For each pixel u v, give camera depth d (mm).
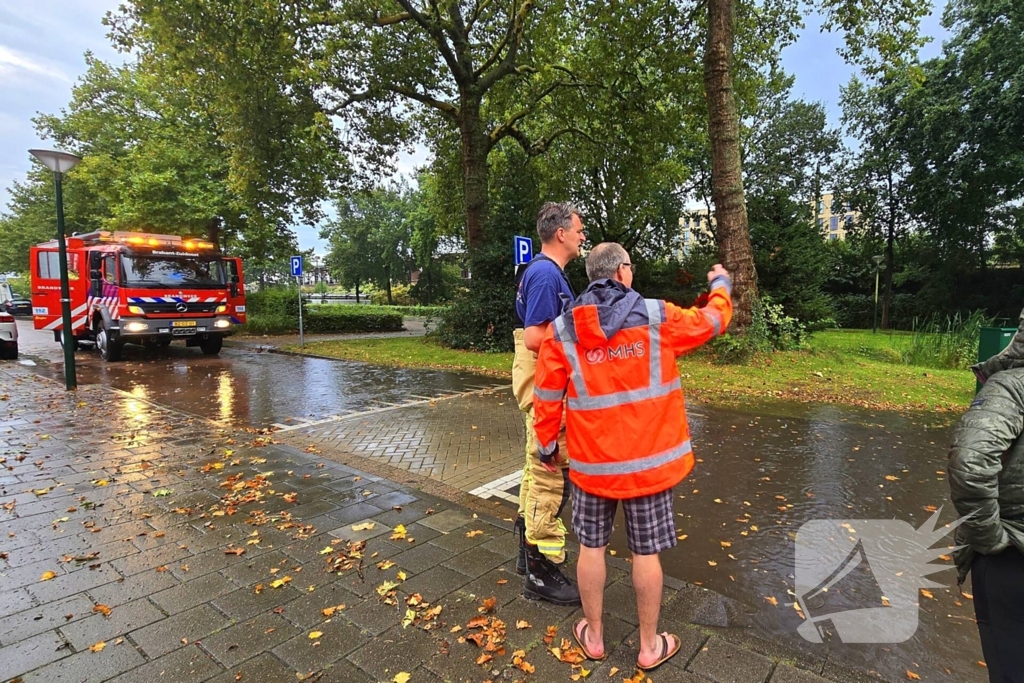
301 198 18625
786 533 3707
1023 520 1507
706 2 12141
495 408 7789
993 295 27125
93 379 10219
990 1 21484
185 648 2348
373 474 4871
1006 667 1577
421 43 14750
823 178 30688
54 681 2129
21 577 2930
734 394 8352
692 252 17891
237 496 4148
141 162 18828
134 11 11898
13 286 45438
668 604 2740
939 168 25062
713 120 10867
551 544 2639
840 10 12484
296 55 11969
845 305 30656
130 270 11898
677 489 4531
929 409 7453
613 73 14297
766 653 2320
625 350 2059
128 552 3230
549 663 2256
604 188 19562
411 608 2648
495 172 18516
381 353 14156
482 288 14375
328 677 2176
